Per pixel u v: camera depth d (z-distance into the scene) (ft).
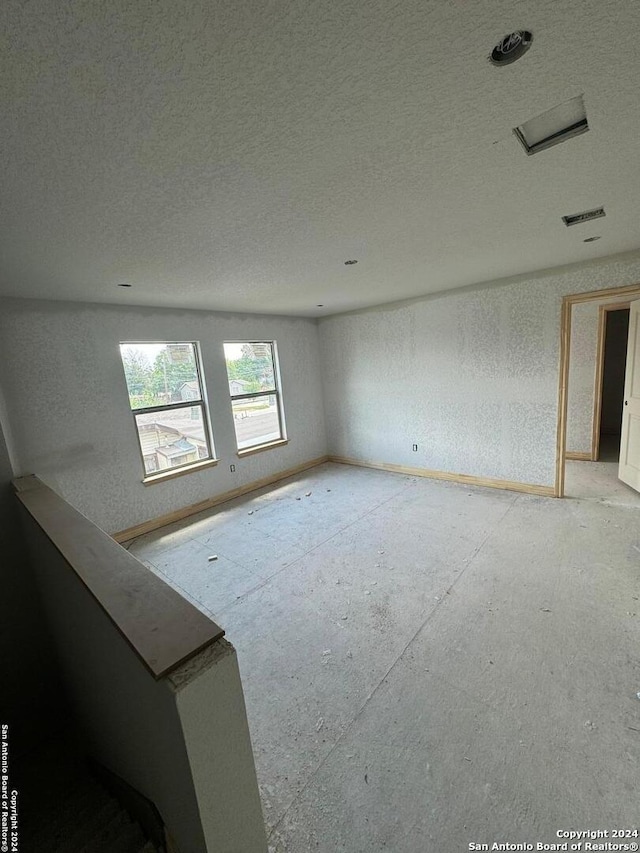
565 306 11.66
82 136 3.66
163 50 2.79
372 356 17.02
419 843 4.03
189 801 2.66
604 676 5.89
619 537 9.96
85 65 2.83
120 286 9.63
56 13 2.42
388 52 3.00
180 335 13.53
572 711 5.36
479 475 14.61
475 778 4.61
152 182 4.70
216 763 2.60
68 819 4.86
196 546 11.55
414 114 3.83
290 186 5.14
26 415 10.26
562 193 5.98
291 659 6.80
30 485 7.36
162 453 13.43
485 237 8.03
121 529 12.31
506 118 4.00
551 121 4.27
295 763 4.98
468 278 12.23
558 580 8.36
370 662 6.57
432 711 5.55
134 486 12.56
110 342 11.81
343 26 2.74
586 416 16.15
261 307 14.64
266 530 12.32
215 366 14.67
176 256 7.62
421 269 10.43
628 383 12.67
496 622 7.25
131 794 4.44
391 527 11.75
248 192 5.21
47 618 6.95
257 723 5.61
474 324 13.70
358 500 14.28
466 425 14.64
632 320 12.34
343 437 19.15
